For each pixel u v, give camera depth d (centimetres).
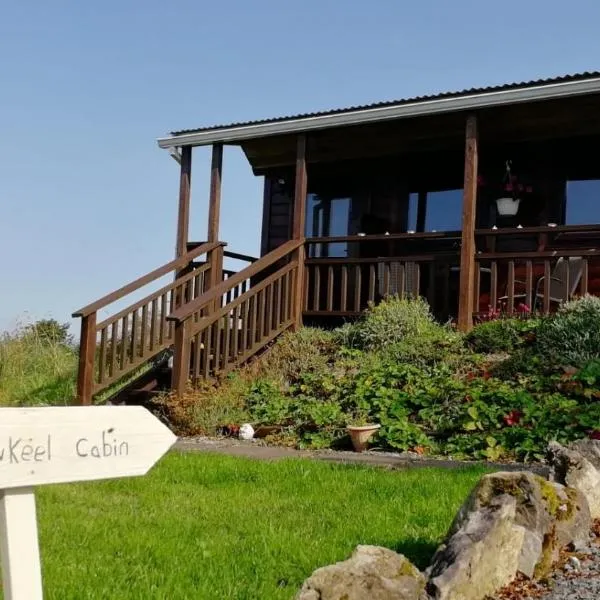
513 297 1115
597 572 418
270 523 486
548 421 786
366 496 557
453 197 1421
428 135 1294
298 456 747
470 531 376
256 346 1108
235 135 1295
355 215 1502
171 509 522
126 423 260
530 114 1199
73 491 572
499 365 964
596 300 1023
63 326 1622
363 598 314
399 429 828
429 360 1027
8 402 1306
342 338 1145
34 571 240
